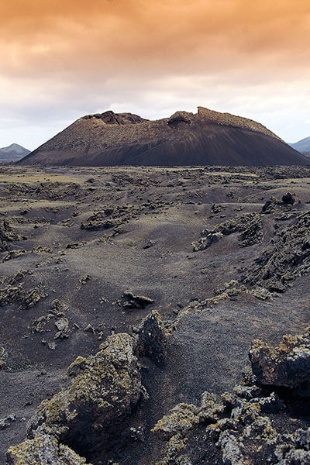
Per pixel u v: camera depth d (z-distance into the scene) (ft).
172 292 191.31
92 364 80.23
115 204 461.78
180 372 93.56
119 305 187.62
